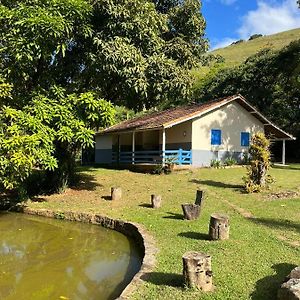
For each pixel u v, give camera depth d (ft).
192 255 19.58
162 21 54.34
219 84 121.49
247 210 38.29
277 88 106.22
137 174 72.54
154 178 65.67
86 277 24.71
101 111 47.83
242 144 84.48
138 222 35.42
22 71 46.19
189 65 59.31
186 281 19.07
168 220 35.40
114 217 38.60
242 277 20.35
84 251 30.76
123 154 95.35
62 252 30.60
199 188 52.80
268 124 86.38
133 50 49.21
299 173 66.64
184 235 29.58
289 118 103.50
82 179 65.77
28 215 45.85
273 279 20.02
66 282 23.93
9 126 42.11
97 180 65.41
